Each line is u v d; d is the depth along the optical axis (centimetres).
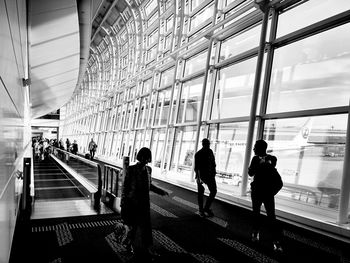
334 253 405
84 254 384
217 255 392
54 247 408
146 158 394
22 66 475
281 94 702
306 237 474
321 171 596
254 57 791
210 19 996
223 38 940
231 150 852
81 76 2586
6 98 233
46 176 1296
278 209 578
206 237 464
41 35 950
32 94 1886
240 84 855
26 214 581
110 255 383
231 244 434
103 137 2373
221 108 922
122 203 387
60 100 3059
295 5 699
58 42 1060
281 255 396
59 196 863
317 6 655
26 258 369
